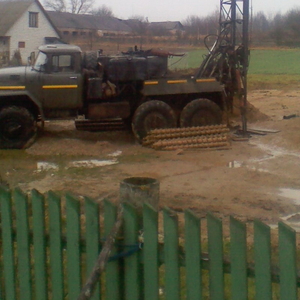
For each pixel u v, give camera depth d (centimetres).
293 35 5522
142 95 1203
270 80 2977
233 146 1162
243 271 295
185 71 1451
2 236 380
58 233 351
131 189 367
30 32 4434
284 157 1049
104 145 1155
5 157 1072
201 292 310
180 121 1208
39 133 1270
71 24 5634
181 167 977
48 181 885
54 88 1130
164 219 315
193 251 308
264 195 789
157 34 4941
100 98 1156
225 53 1278
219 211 713
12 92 1116
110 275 336
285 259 282
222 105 1255
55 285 360
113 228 321
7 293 387
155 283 323
